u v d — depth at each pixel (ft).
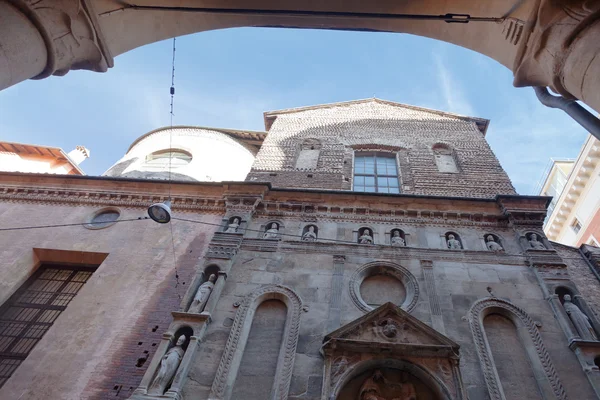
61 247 49.14
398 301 41.50
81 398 34.22
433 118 84.17
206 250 47.57
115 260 47.26
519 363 35.37
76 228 52.13
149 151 79.61
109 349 38.06
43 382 35.47
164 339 35.19
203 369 34.01
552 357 34.88
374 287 43.11
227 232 47.85
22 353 40.14
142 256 47.73
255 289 41.42
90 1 27.07
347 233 49.37
